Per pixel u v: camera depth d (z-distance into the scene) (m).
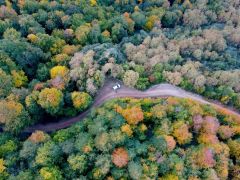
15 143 99.38
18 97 105.94
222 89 122.00
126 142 96.31
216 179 92.06
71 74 114.00
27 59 124.12
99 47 130.62
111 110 104.25
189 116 105.25
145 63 125.62
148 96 120.25
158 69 124.19
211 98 123.31
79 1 168.38
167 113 105.12
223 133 104.25
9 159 93.50
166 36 154.12
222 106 122.50
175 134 99.81
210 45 148.12
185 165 95.00
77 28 145.38
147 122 105.50
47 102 103.94
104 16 165.88
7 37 130.75
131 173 89.38
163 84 123.94
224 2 188.88
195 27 172.88
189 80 122.94
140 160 93.12
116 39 154.50
